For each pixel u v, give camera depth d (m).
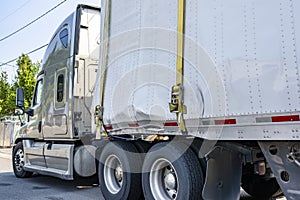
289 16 3.13
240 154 4.18
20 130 8.97
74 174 6.78
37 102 8.46
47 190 7.14
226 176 4.16
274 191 5.16
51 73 7.83
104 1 5.73
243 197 5.77
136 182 5.20
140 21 4.88
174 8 4.36
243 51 3.48
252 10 3.43
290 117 3.09
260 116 3.32
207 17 3.90
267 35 3.29
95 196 6.50
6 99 23.84
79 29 7.16
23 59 23.55
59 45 7.66
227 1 3.69
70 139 6.90
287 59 3.12
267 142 3.50
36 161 8.10
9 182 8.21
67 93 7.14
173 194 4.57
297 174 3.27
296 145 3.28
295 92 3.06
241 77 3.49
